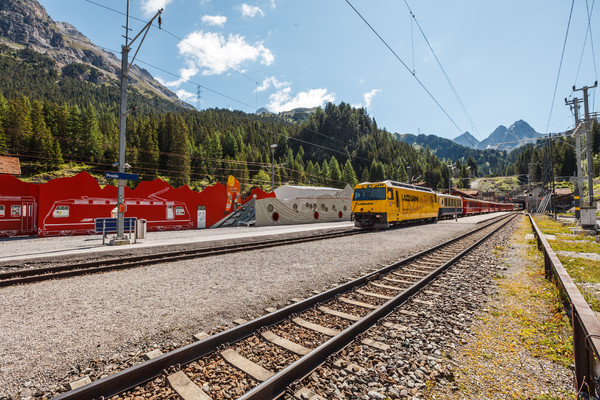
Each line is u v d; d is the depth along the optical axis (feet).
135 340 13.69
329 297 19.93
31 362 11.71
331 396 9.81
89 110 444.55
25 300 19.42
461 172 545.44
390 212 67.31
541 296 19.62
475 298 19.81
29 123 362.74
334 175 473.26
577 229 66.13
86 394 9.23
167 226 80.69
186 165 393.50
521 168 596.29
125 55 45.39
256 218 93.09
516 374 10.98
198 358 11.96
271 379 9.76
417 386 10.25
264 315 16.14
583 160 406.82
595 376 9.16
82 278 25.30
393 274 26.66
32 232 64.95
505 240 51.65
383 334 14.40
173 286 22.74
